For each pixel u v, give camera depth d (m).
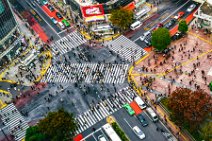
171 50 175.00
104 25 193.00
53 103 162.75
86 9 190.38
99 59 178.62
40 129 140.38
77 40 191.75
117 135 140.62
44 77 175.50
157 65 169.25
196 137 136.12
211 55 168.50
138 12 195.38
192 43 176.50
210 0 183.12
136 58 175.00
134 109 153.00
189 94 135.75
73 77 172.12
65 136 139.25
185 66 166.00
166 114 148.25
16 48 191.00
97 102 158.88
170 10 197.50
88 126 150.50
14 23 188.00
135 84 162.88
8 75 181.12
